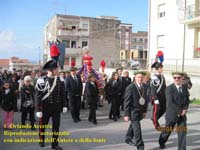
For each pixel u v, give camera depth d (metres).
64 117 12.23
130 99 7.07
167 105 7.27
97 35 55.78
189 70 25.03
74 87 11.17
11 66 67.88
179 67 26.05
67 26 54.03
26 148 7.62
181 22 25.83
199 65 24.02
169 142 8.25
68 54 52.94
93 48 55.50
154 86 9.06
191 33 25.61
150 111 13.55
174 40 27.48
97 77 14.78
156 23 29.86
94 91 11.07
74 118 11.24
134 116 7.08
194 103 17.45
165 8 28.72
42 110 7.39
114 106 11.64
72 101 11.18
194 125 10.77
